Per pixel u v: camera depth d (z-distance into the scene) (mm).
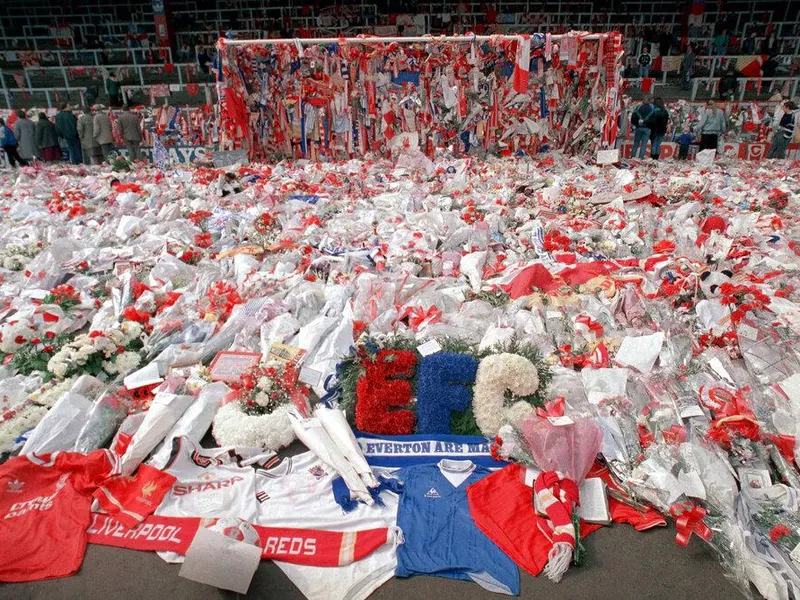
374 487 3760
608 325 5762
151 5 30547
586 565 3301
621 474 3832
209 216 10109
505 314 5902
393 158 15453
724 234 8664
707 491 3605
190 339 5711
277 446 4266
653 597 3111
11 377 5078
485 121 15750
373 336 5133
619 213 9422
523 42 14461
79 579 3211
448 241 8383
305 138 15789
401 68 15133
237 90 15062
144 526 3512
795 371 4691
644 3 29516
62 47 29141
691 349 5168
